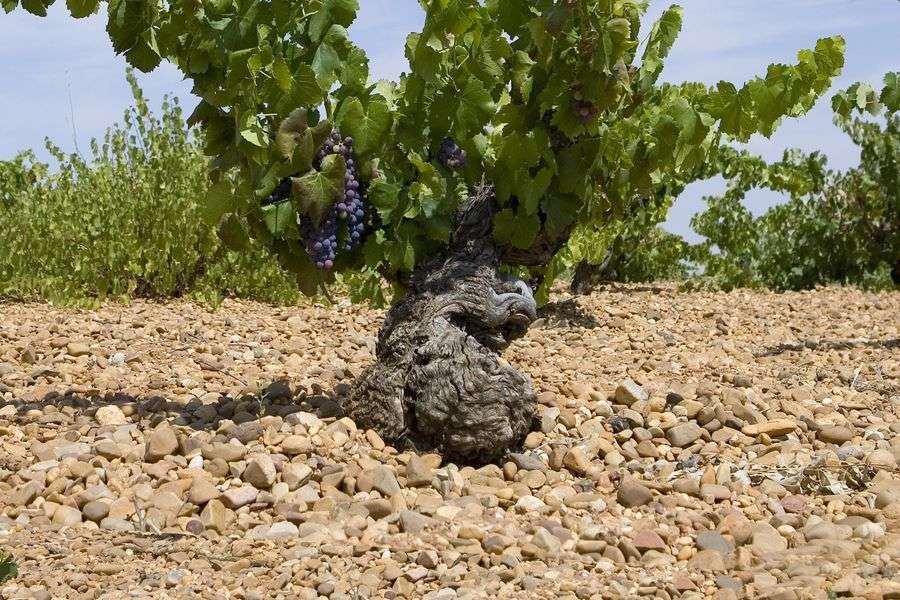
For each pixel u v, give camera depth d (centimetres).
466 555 223
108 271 458
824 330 427
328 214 254
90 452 254
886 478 251
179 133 488
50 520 234
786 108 269
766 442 270
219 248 471
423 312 261
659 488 248
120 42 258
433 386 256
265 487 243
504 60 260
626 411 279
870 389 315
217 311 431
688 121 268
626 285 647
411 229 260
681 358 354
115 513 236
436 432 257
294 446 252
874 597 207
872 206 667
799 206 686
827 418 285
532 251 269
